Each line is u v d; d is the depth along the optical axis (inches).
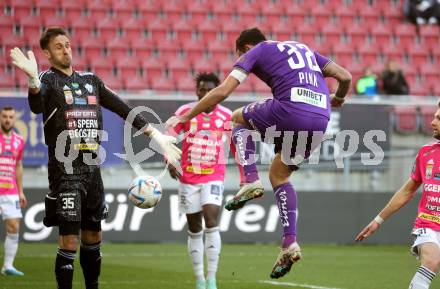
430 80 2409.0
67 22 2330.2
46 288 1056.8
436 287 1144.8
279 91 737.0
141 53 2317.9
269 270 1320.1
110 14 2380.7
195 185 1066.1
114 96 822.5
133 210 1720.0
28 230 1676.9
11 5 2310.5
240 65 738.8
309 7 2504.9
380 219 850.8
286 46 749.9
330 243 1777.8
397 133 1800.0
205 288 1064.8
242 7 2472.9
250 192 770.2
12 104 1636.3
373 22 2508.6
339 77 773.9
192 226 1064.8
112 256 1486.2
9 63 2180.1
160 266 1344.7
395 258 1549.0
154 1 2426.2
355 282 1191.6
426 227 802.8
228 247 1689.2
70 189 775.1
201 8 2447.1
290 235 759.7
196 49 2349.9
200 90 1079.6
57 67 796.6
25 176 1674.5
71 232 773.9
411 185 844.0
